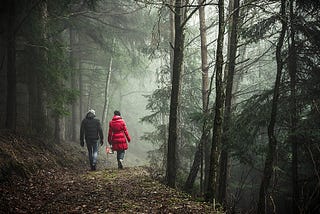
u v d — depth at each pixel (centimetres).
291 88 970
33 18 1213
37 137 1251
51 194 719
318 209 933
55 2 1280
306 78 1016
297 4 941
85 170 1220
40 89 1291
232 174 1859
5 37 1256
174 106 912
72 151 1555
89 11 1511
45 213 577
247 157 1030
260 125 989
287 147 988
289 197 1326
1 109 1495
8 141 1013
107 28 1892
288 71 1002
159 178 1020
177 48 903
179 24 900
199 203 686
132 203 657
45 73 1245
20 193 704
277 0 952
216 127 718
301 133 875
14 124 1157
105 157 2233
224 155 991
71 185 825
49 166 1060
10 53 1148
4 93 1535
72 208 612
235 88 1766
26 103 1816
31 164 947
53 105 1282
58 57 1268
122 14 1859
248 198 1598
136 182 894
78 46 2284
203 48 1510
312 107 932
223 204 913
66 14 1414
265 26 993
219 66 717
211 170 720
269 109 972
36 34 1228
